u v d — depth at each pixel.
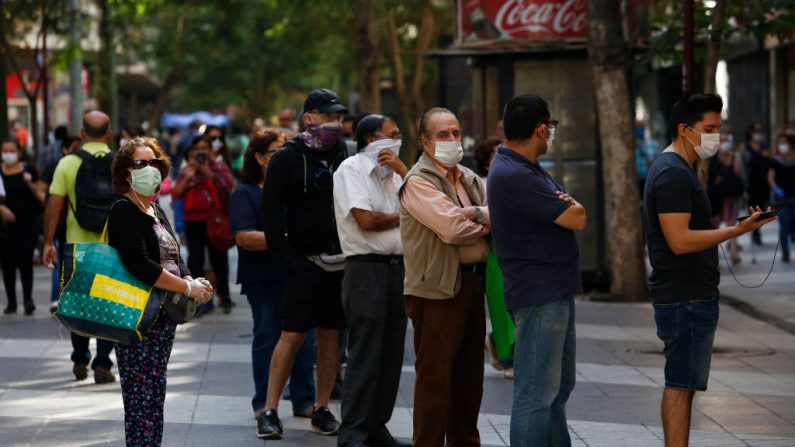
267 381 18.94
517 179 14.17
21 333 28.27
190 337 27.66
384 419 17.48
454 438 16.59
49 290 37.56
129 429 14.84
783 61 70.31
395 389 17.50
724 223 47.78
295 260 18.06
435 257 15.59
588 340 27.47
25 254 31.53
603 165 34.72
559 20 35.91
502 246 14.44
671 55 32.88
